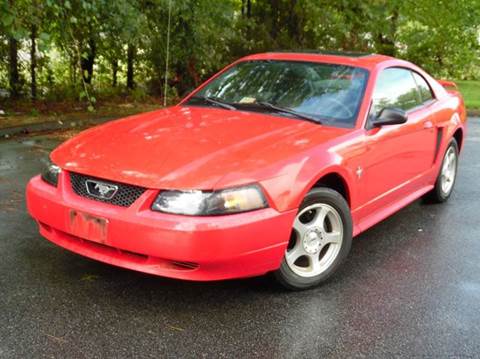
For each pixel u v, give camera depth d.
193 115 4.10
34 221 4.59
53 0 7.15
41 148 7.59
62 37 8.47
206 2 11.10
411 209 5.47
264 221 3.11
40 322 3.04
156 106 12.14
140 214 3.02
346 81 4.29
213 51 12.09
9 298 3.28
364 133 3.96
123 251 3.14
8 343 2.82
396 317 3.28
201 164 3.18
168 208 3.01
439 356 2.89
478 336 3.11
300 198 3.28
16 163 6.62
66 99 11.44
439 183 5.49
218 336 2.98
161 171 3.13
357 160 3.81
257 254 3.13
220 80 4.72
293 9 13.48
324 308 3.36
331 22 12.74
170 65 12.57
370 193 4.09
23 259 3.84
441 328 3.17
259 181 3.14
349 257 4.19
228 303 3.35
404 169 4.58
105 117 10.22
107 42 10.80
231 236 3.00
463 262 4.17
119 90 12.99
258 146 3.43
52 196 3.35
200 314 3.20
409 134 4.54
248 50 13.35
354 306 3.40
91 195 3.22
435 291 3.65
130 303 3.29
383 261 4.13
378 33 14.19
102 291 3.42
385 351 2.91
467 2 15.38
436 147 5.20
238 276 3.17
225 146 3.41
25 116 9.71
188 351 2.83
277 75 4.48
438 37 16.44
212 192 3.01
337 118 4.00
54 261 3.82
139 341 2.90
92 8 7.86
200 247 2.95
